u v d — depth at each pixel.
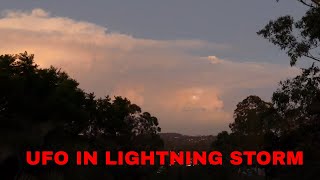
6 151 32.59
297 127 45.53
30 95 34.19
